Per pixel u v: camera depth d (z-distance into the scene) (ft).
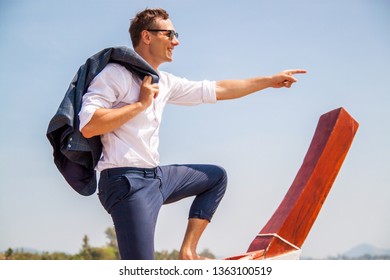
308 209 12.07
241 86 13.21
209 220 12.37
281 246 11.72
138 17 12.40
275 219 12.09
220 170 12.64
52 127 11.08
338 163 12.46
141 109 11.03
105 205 11.46
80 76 11.34
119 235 11.18
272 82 13.26
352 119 12.68
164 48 12.25
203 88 12.96
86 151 11.46
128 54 11.30
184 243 12.14
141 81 11.60
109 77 11.23
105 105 11.09
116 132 11.25
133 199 11.09
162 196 11.70
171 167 12.16
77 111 11.10
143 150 11.30
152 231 11.25
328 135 12.49
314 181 12.21
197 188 12.42
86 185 11.78
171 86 12.59
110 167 11.20
